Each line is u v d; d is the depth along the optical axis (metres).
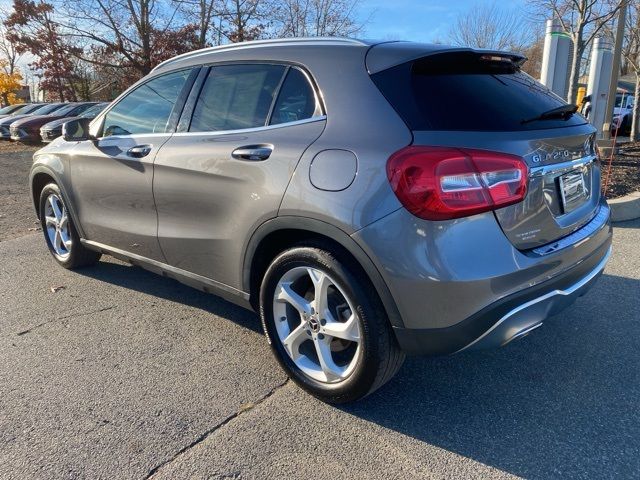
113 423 2.67
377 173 2.38
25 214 7.73
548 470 2.34
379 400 2.88
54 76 25.50
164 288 4.51
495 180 2.30
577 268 2.71
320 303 2.70
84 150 4.15
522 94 2.82
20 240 6.10
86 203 4.26
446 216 2.26
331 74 2.76
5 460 2.41
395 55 2.64
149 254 3.77
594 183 3.18
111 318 3.91
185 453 2.46
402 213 2.31
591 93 10.77
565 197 2.74
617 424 2.64
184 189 3.30
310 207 2.56
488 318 2.33
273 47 3.15
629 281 4.41
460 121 2.43
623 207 6.23
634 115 13.17
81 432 2.60
